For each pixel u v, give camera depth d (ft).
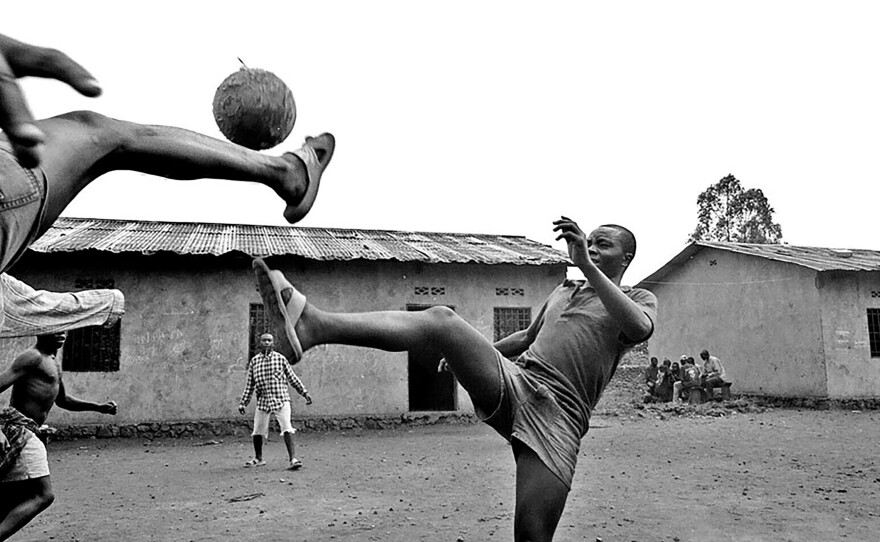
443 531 21.29
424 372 70.90
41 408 17.29
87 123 5.72
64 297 15.42
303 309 8.91
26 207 5.17
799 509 24.21
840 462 34.94
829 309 66.28
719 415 60.08
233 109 6.67
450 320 10.59
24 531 21.93
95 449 43.88
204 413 50.90
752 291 74.18
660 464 34.68
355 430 52.70
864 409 64.85
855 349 66.28
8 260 5.32
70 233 54.70
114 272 50.80
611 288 11.32
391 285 56.29
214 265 52.47
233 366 51.78
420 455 38.91
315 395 53.52
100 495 27.94
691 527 21.65
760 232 153.99
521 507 11.07
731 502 25.40
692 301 83.05
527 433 11.17
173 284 51.65
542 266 59.16
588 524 22.00
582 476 31.19
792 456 37.04
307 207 7.00
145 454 41.04
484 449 41.57
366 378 54.54
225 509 24.82
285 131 6.98
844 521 22.43
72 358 49.65
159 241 53.83
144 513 24.36
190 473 33.35
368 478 31.22
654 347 89.40
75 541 20.71
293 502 25.91
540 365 11.89
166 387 50.57
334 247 57.72
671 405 65.67
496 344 14.26
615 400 78.64
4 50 4.29
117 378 49.85
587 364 11.94
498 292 58.39
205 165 6.08
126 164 5.96
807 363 67.10
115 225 60.49
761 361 72.49
